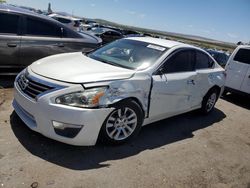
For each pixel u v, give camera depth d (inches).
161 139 175.3
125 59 174.2
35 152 134.4
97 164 133.4
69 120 128.4
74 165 129.5
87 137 133.3
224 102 309.4
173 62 181.0
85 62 164.2
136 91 150.3
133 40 197.9
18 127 156.1
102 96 135.0
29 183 112.7
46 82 135.2
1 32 218.8
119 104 142.9
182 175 139.6
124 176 128.5
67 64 157.2
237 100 333.7
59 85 132.4
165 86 168.9
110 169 131.5
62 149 140.6
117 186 120.6
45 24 240.1
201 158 161.3
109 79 141.2
